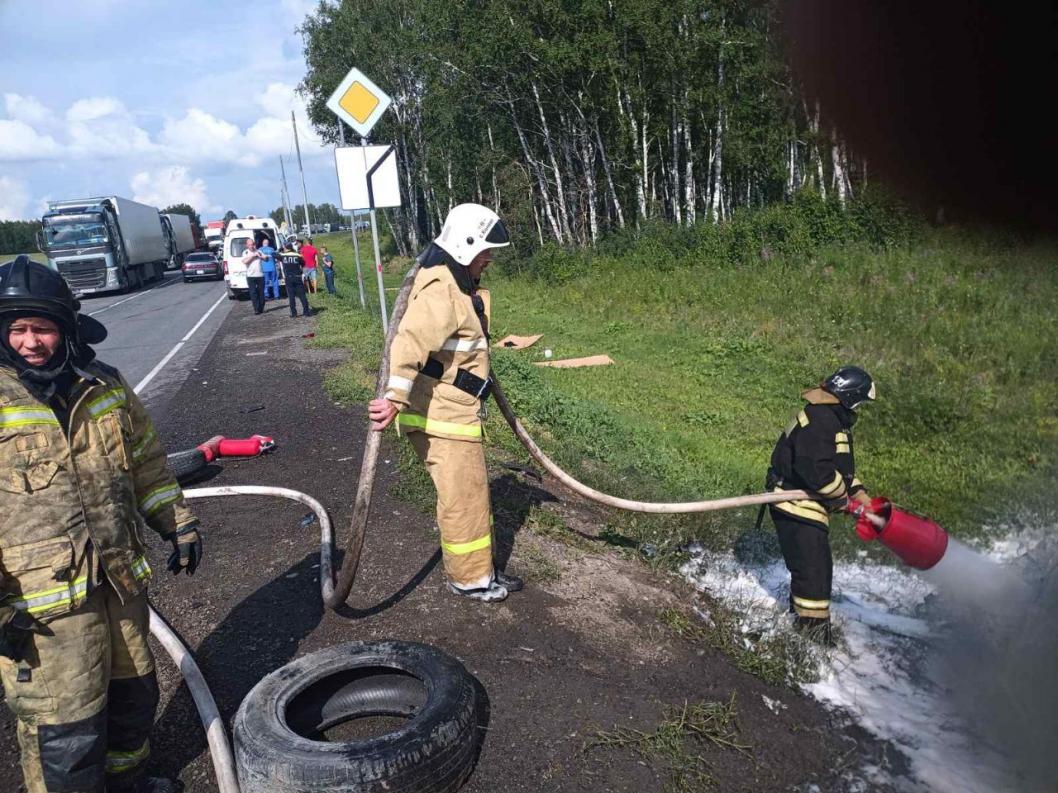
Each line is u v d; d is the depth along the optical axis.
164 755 3.15
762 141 21.98
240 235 25.03
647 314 16.89
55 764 2.38
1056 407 8.51
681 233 21.88
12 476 2.29
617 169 26.81
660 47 22.52
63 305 2.34
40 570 2.30
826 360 11.31
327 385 9.84
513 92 27.84
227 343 15.25
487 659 3.76
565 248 26.84
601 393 10.84
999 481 6.81
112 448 2.50
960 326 11.14
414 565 4.66
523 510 5.49
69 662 2.37
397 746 2.71
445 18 28.28
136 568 2.56
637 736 3.24
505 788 2.96
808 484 4.03
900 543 4.02
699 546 5.46
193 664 3.50
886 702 3.68
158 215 41.56
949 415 8.41
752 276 17.17
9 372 2.32
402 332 3.65
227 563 4.80
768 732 3.37
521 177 28.61
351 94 8.88
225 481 6.40
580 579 4.61
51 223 30.78
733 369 11.75
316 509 5.29
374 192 9.84
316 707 3.22
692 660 3.88
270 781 2.66
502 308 20.56
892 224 15.41
